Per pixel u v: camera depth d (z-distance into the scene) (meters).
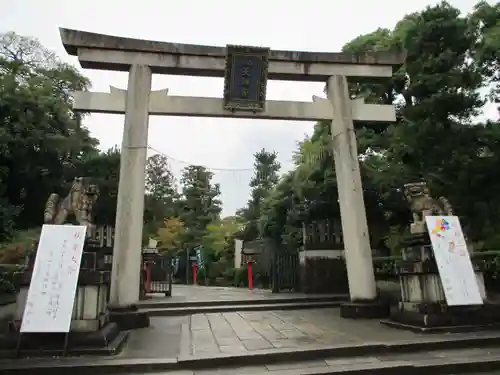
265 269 23.03
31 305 6.37
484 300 8.54
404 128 13.55
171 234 33.62
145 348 7.00
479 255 12.80
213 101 11.41
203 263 30.39
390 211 15.95
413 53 13.48
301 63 11.87
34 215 20.16
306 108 11.84
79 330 6.68
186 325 9.47
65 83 24.78
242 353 6.32
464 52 13.36
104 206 21.84
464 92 12.93
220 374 5.69
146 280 17.67
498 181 12.46
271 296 15.23
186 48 11.12
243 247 26.05
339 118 11.77
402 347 6.73
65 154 20.44
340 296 14.34
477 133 12.57
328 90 12.07
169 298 15.00
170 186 43.28
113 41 10.68
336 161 11.67
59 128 20.56
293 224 20.08
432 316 7.86
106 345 6.54
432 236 8.29
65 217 7.51
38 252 6.79
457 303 7.78
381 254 18.34
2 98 16.75
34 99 18.08
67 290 6.55
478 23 14.32
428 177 12.70
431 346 6.84
